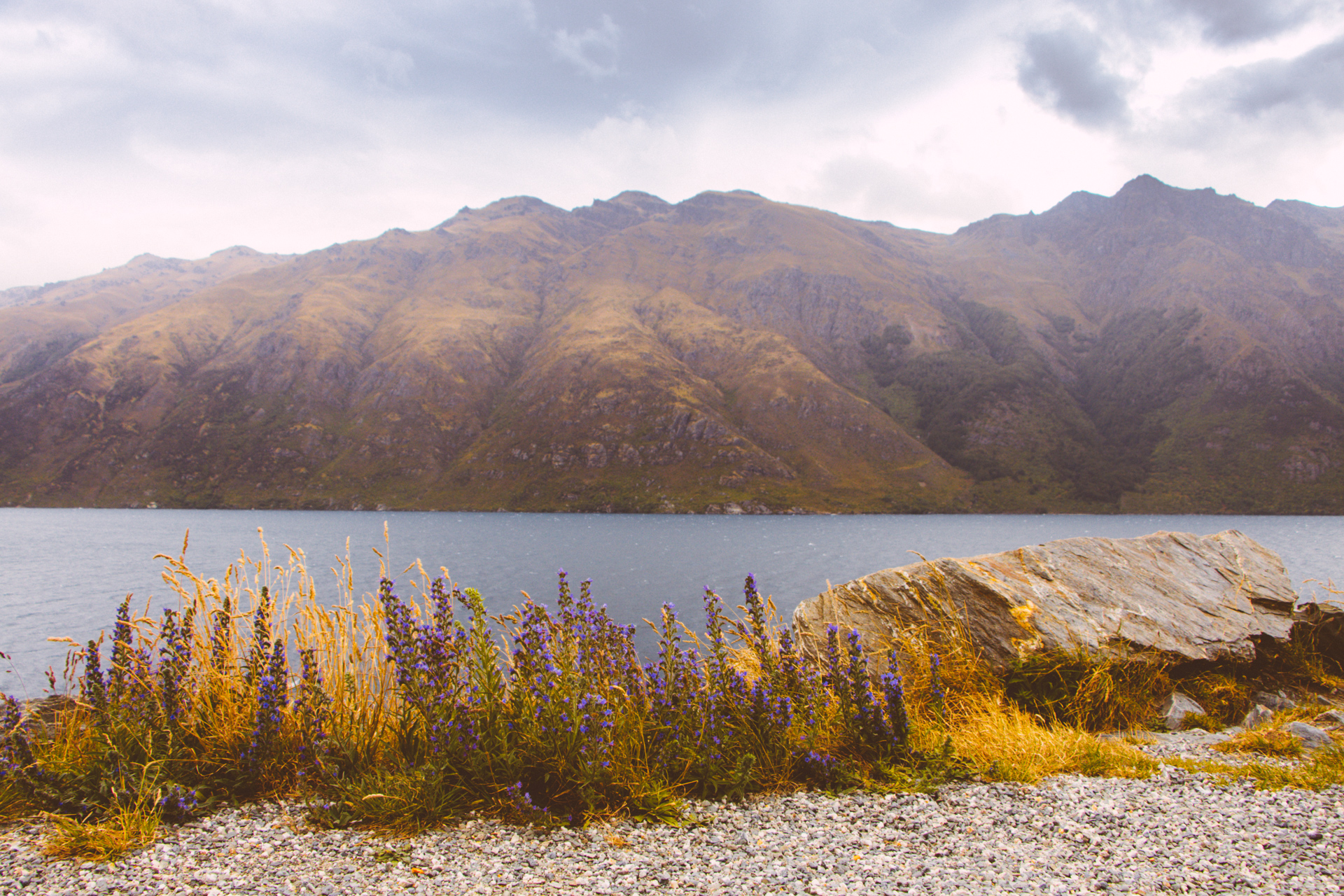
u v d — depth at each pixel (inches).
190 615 246.4
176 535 5324.8
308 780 214.8
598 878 163.0
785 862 172.1
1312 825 187.8
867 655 322.3
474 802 205.0
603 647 259.1
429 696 215.2
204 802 206.5
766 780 231.6
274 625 243.0
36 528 5974.4
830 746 251.9
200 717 237.5
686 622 1670.8
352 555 3590.1
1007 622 325.1
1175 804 207.5
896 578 361.4
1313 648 360.2
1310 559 3449.8
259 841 183.8
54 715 266.7
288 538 4938.5
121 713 223.6
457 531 6107.3
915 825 196.1
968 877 162.4
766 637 272.7
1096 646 313.4
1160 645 322.0
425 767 205.0
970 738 262.5
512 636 225.6
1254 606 372.2
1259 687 340.8
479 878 162.6
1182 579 378.6
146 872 163.9
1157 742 278.8
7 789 204.1
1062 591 344.5
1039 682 307.6
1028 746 253.6
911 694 299.6
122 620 241.4
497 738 210.8
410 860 172.4
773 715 241.3
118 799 190.2
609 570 3043.8
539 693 210.7
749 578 269.6
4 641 1600.6
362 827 193.8
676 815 203.0
